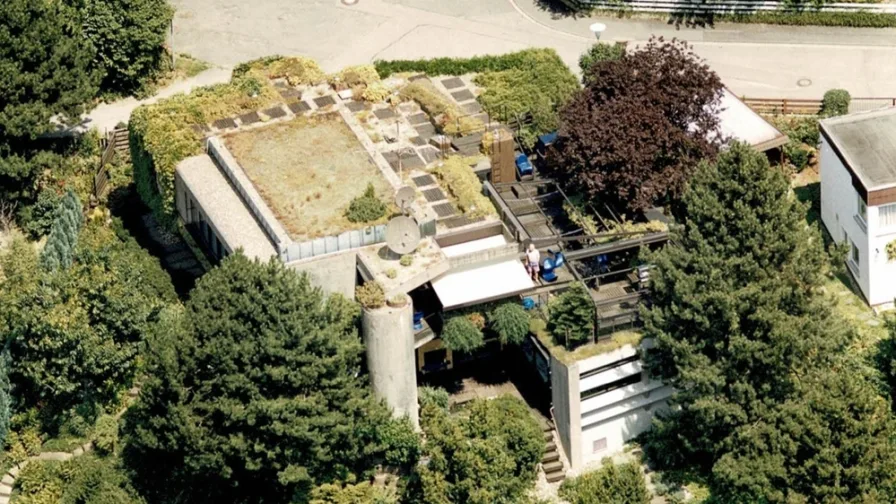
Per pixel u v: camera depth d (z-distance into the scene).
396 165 142.38
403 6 172.12
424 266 132.62
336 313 129.75
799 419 127.38
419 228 134.50
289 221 136.12
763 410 128.50
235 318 126.75
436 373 137.38
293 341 126.38
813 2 166.88
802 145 153.88
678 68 143.38
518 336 132.75
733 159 130.12
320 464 129.75
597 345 132.12
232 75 155.25
